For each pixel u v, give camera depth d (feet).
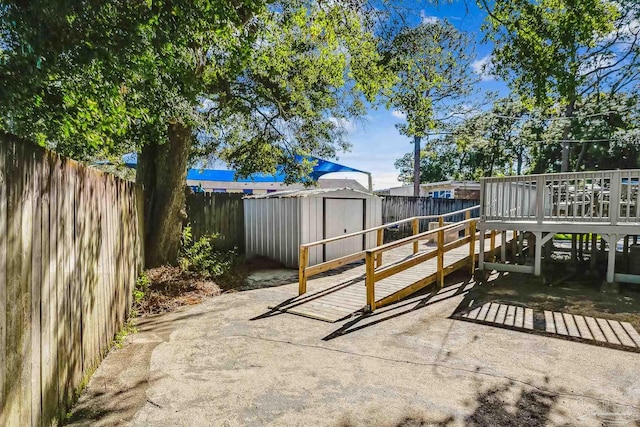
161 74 10.24
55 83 7.30
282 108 27.61
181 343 12.68
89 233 9.89
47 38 5.92
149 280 19.66
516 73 15.79
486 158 94.68
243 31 11.43
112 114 8.86
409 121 20.85
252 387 9.52
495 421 7.97
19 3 5.54
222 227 30.45
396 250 32.99
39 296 6.56
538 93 14.92
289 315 16.01
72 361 8.43
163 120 13.69
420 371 10.50
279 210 27.78
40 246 6.63
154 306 17.08
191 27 8.37
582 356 11.50
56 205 7.48
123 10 6.94
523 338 13.11
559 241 37.06
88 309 9.72
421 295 19.17
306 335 13.52
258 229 29.63
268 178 45.62
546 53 14.03
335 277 23.93
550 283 20.88
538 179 21.03
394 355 11.66
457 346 12.41
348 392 9.27
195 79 12.07
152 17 7.36
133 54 7.64
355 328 14.30
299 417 8.14
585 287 19.99
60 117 7.51
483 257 22.95
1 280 5.19
